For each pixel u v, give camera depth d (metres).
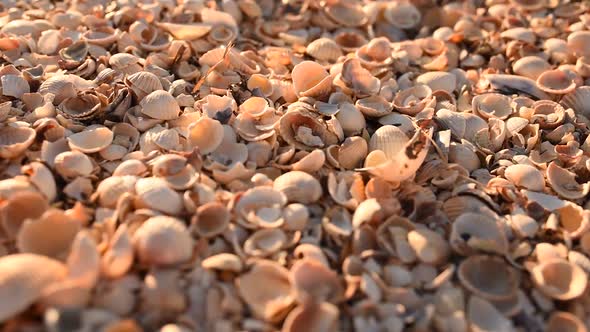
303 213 0.29
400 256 0.29
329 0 0.48
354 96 0.38
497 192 0.33
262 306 0.27
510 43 0.45
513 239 0.30
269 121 0.35
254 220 0.29
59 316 0.24
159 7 0.45
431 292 0.28
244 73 0.39
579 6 0.49
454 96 0.41
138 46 0.42
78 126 0.34
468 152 0.35
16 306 0.24
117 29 0.42
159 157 0.32
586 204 0.33
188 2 0.46
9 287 0.24
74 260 0.25
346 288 0.27
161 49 0.42
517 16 0.48
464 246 0.29
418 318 0.27
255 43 0.45
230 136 0.34
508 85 0.41
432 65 0.43
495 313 0.27
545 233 0.31
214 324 0.26
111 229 0.28
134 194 0.30
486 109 0.39
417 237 0.29
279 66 0.42
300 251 0.28
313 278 0.27
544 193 0.33
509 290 0.28
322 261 0.28
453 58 0.44
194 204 0.29
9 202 0.28
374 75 0.41
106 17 0.45
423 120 0.36
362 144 0.34
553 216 0.31
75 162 0.31
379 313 0.27
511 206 0.32
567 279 0.28
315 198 0.31
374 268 0.28
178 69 0.40
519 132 0.37
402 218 0.30
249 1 0.47
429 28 0.50
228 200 0.30
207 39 0.43
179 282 0.27
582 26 0.46
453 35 0.46
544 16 0.49
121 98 0.35
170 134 0.33
